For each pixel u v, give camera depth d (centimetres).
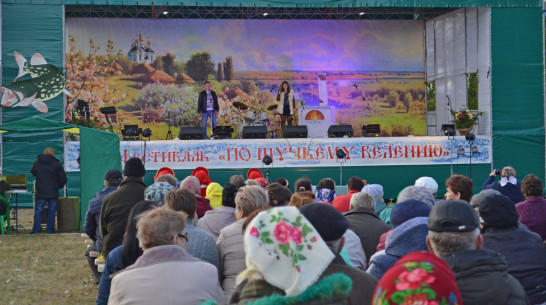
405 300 197
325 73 2325
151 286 338
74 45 2216
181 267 344
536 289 375
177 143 1803
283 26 2316
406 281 200
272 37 2311
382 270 379
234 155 1822
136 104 2248
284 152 1841
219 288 351
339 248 298
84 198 1270
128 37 2245
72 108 2180
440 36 2238
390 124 2353
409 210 417
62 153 1762
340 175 1850
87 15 2219
